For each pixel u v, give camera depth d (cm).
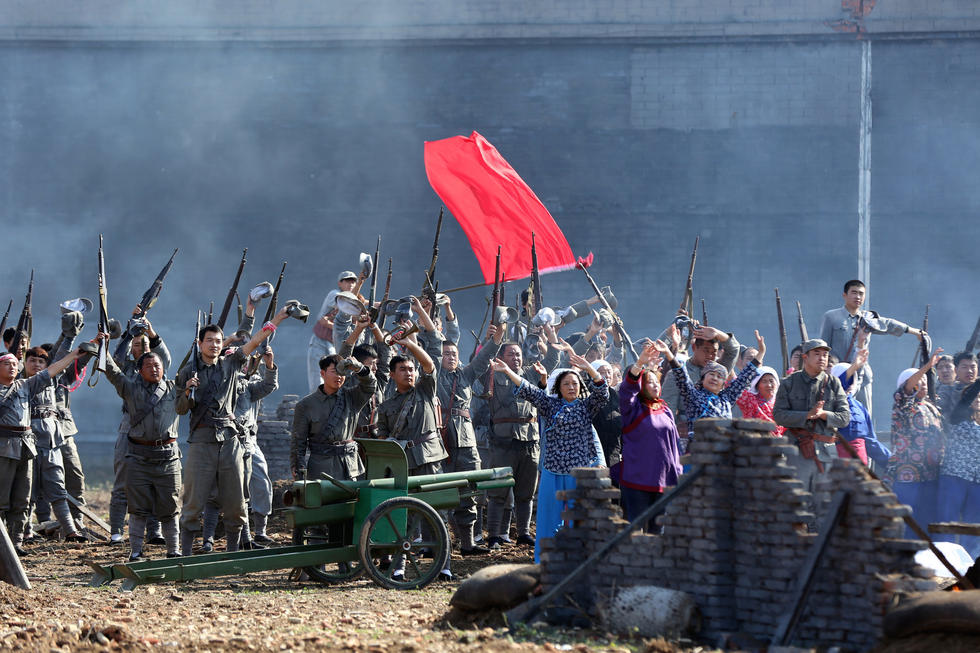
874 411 8175
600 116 8700
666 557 1809
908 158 8400
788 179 8500
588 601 1864
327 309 3872
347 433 2709
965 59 8375
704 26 8588
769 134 8544
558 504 2441
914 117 8406
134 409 2830
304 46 8925
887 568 1623
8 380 3028
